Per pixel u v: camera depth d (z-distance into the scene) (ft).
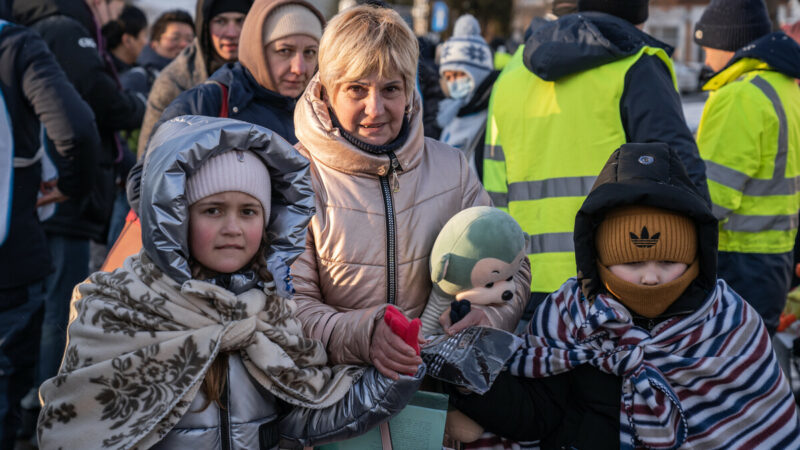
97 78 15.28
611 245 7.30
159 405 6.52
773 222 12.91
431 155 8.17
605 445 7.48
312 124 7.63
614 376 7.54
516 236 7.54
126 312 6.66
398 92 7.50
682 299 7.44
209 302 6.76
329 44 7.41
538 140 11.14
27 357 12.21
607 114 10.67
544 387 7.80
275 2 10.48
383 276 7.63
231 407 6.83
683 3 74.90
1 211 11.62
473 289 7.54
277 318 7.04
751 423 7.34
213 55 13.20
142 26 21.26
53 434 6.69
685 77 55.83
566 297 7.94
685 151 10.19
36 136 12.42
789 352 14.29
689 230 7.21
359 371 7.23
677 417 7.35
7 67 11.96
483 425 7.66
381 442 7.30
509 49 25.81
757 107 12.64
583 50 10.55
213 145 6.53
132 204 9.30
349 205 7.63
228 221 6.76
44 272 12.36
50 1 15.26
